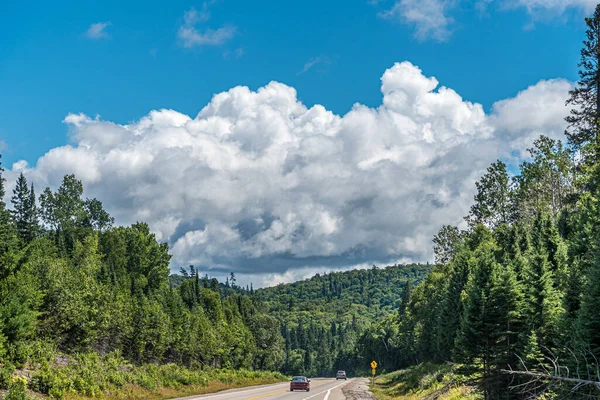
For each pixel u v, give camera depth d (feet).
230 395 127.54
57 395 83.71
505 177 262.26
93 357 124.06
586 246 106.32
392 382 246.88
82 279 145.48
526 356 74.08
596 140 172.76
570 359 58.70
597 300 59.62
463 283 176.45
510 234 200.64
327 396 131.85
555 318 77.36
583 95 185.68
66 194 304.71
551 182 222.69
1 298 100.32
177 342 203.41
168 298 233.35
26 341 102.42
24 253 125.49
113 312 154.51
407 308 362.12
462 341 88.84
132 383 122.21
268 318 387.75
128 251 291.58
